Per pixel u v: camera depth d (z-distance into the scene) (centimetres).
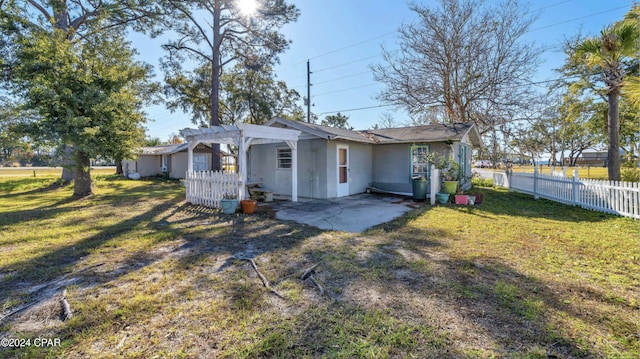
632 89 522
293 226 594
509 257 395
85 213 758
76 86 946
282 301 279
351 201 961
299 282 321
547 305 263
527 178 1125
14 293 300
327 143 1003
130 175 2131
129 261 393
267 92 2102
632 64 973
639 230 521
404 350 206
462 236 508
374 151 1238
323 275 340
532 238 488
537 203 892
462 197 884
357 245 459
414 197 971
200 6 1523
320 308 265
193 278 335
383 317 248
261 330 232
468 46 1494
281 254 418
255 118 2150
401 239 492
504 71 1476
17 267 373
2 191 1306
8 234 536
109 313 259
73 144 941
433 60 1551
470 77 1516
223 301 280
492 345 209
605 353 199
